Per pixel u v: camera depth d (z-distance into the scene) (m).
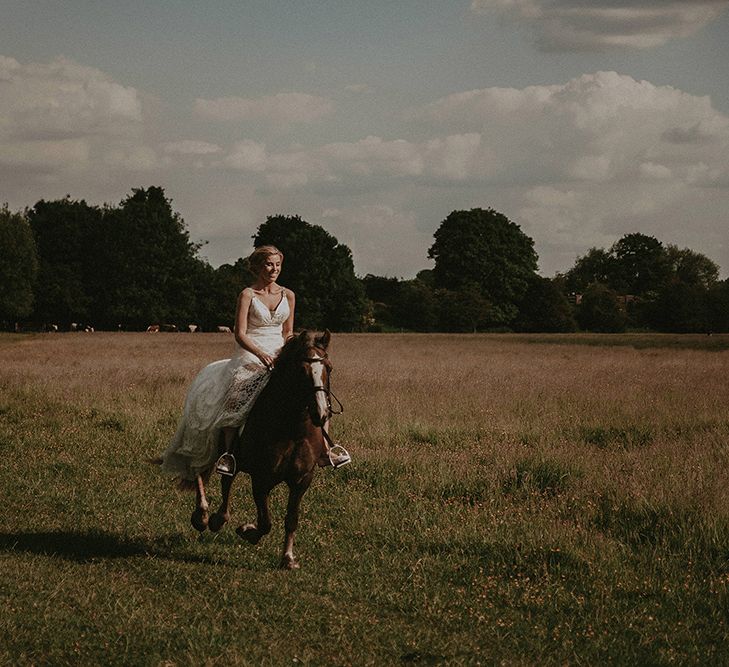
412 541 7.97
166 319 89.62
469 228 103.75
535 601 6.34
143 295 87.62
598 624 5.94
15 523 8.55
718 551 7.32
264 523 7.20
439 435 13.11
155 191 97.31
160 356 31.91
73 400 17.03
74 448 12.46
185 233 91.56
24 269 83.81
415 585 6.75
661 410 15.81
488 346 48.25
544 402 17.00
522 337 74.31
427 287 104.50
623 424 14.44
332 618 5.96
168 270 89.19
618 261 151.50
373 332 99.00
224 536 8.20
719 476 9.22
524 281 104.19
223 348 39.66
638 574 6.91
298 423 6.96
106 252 88.44
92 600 6.20
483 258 102.88
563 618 6.08
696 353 38.47
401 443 12.52
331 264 97.56
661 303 104.12
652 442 12.66
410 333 91.25
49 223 91.75
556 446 12.12
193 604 6.20
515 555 7.36
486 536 7.89
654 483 9.12
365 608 6.25
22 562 7.08
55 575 6.77
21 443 12.70
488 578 6.82
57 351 36.06
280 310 7.56
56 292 87.31
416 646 5.51
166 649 5.34
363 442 12.57
